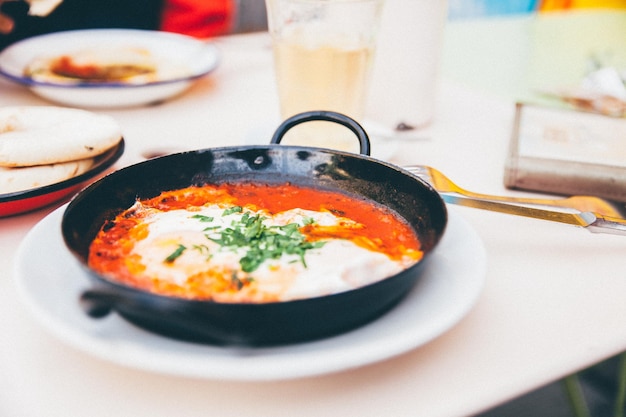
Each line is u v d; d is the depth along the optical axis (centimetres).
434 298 37
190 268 38
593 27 117
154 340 34
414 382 36
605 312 41
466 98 74
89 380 36
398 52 61
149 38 78
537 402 86
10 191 46
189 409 35
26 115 53
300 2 55
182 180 45
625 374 66
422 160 58
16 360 37
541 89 78
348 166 45
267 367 31
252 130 60
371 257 38
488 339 39
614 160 53
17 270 37
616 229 44
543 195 53
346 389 36
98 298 32
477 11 179
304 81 56
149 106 68
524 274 44
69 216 38
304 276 37
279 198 45
